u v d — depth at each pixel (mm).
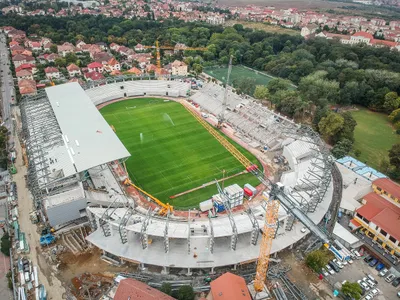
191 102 189375
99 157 104062
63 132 118688
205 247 84312
